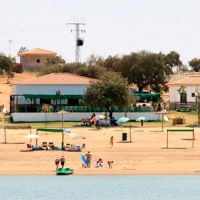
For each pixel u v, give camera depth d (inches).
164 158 5580.7
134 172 5142.7
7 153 5782.5
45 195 4682.6
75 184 4911.4
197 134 7032.5
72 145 5935.0
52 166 5315.0
